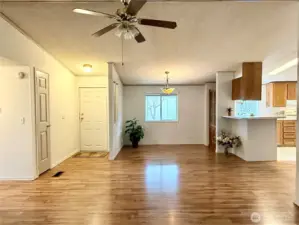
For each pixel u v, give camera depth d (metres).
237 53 4.75
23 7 3.02
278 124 7.15
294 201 2.92
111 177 4.00
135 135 7.24
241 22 3.47
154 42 4.21
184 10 3.15
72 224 2.38
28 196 3.14
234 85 5.84
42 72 4.34
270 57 5.00
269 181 3.73
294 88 7.31
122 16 2.39
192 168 4.57
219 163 4.99
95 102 6.60
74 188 3.45
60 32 3.76
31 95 3.90
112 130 5.43
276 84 7.33
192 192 3.25
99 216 2.55
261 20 3.41
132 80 7.14
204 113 7.77
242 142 5.45
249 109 7.84
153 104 7.91
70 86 6.02
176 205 2.82
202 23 3.51
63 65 5.46
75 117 6.39
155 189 3.39
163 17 3.33
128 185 3.57
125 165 4.86
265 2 2.94
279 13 3.21
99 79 6.54
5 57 3.22
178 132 7.88
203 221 2.42
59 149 5.16
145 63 5.41
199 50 4.59
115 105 5.86
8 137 3.89
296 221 2.42
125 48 4.48
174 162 5.11
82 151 6.61
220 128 6.11
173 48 4.50
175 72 6.23
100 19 3.38
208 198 3.04
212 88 7.52
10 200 3.00
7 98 3.87
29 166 3.89
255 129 5.22
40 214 2.60
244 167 4.64
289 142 7.14
